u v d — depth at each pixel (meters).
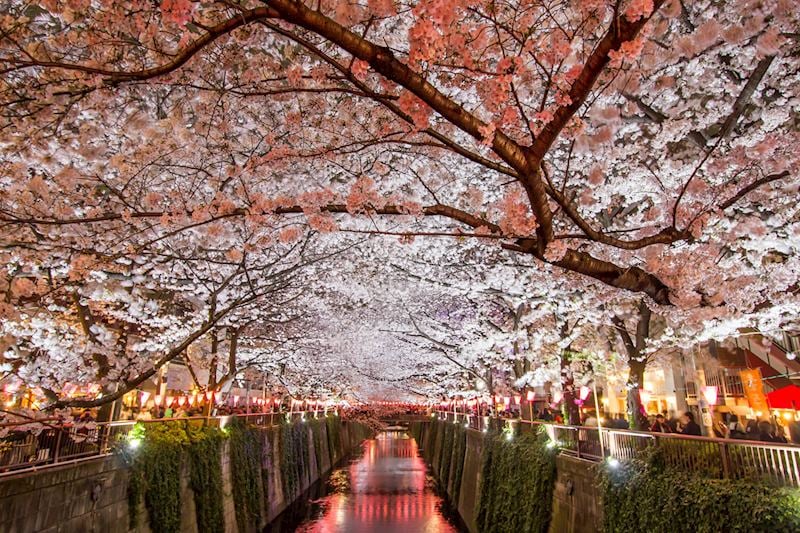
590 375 18.83
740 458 7.39
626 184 11.45
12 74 7.25
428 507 29.91
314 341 26.92
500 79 4.36
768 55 8.22
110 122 9.96
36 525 8.84
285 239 8.34
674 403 23.48
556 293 14.87
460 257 18.62
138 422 13.11
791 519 6.02
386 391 48.97
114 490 11.40
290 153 7.09
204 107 9.66
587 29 5.50
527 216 5.46
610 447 10.76
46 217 8.69
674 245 9.88
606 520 9.71
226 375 21.06
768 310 10.88
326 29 3.55
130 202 10.66
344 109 9.20
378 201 6.32
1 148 9.22
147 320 17.33
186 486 14.98
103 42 6.91
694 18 9.44
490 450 19.80
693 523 7.37
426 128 4.67
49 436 9.73
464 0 4.27
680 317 10.20
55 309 14.39
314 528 25.00
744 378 15.70
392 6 3.86
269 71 8.70
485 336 23.11
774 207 9.69
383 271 21.81
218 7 7.19
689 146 11.46
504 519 15.80
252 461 21.45
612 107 8.08
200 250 14.50
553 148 11.95
